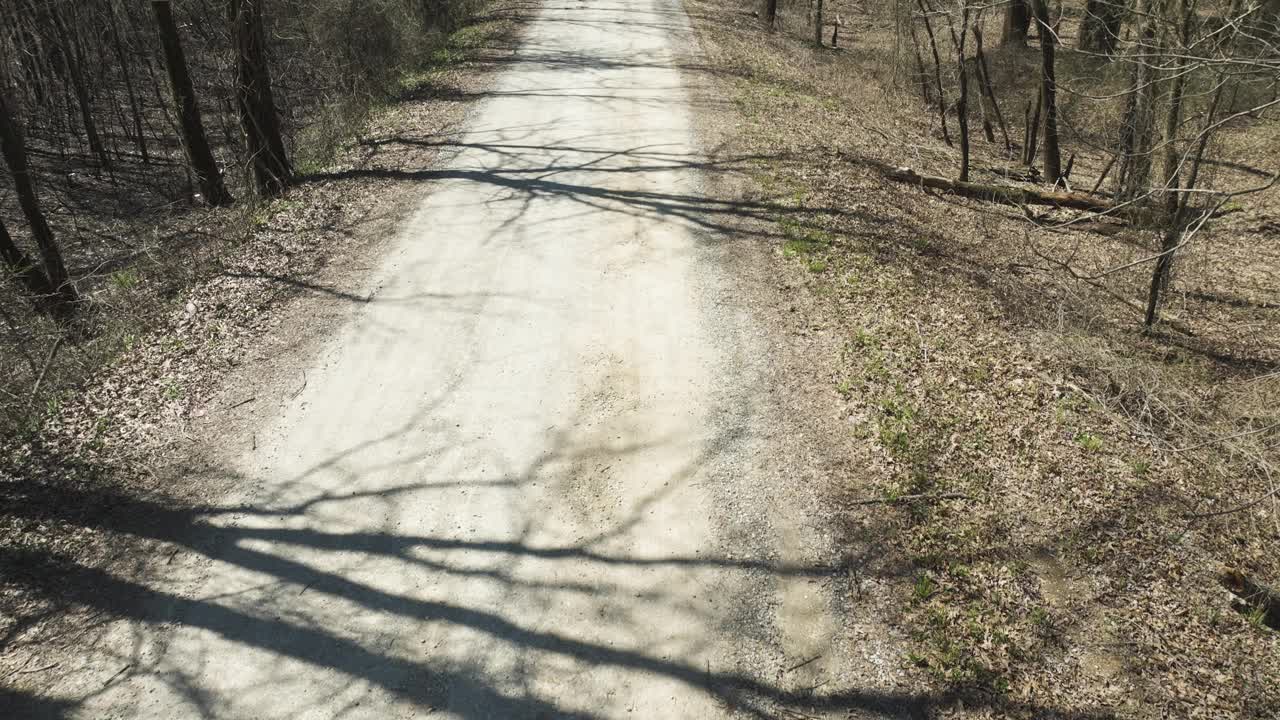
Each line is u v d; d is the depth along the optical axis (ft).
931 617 19.07
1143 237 40.73
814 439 24.44
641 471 23.35
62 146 73.97
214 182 49.47
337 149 47.73
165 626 18.92
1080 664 18.22
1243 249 45.50
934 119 67.51
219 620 19.07
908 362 28.07
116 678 17.76
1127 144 43.04
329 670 17.94
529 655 18.25
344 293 32.22
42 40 73.46
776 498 22.36
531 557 20.68
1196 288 40.01
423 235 36.83
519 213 38.93
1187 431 26.78
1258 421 28.30
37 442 24.35
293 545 21.06
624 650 18.35
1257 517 23.07
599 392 26.55
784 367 27.71
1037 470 23.79
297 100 67.97
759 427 24.98
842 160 47.01
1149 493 23.35
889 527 21.44
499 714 17.01
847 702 17.19
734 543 21.01
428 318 30.53
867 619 19.01
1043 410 26.37
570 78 61.57
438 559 20.66
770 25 94.73
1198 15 38.93
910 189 46.01
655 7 93.35
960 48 49.70
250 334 29.60
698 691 17.43
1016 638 18.70
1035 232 43.62
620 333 29.63
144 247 40.47
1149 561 21.08
